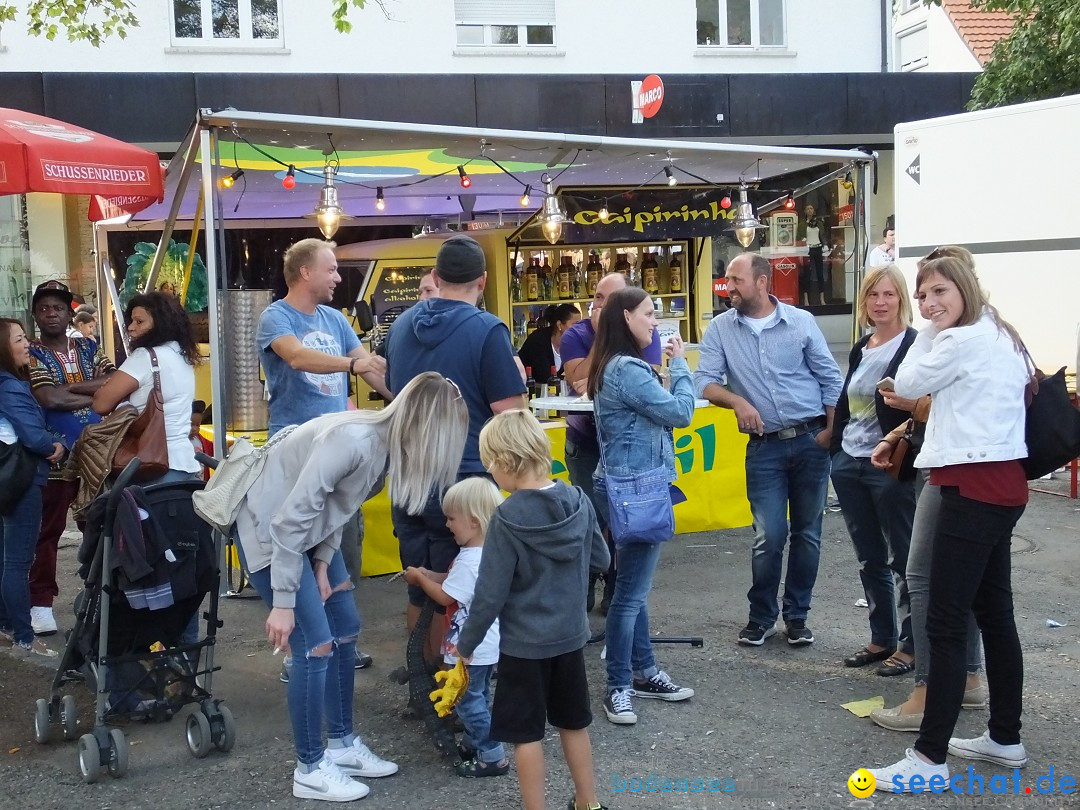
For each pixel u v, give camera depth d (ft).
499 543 10.80
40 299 18.74
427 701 13.32
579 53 49.39
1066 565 21.48
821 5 51.88
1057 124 26.58
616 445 14.12
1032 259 27.40
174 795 12.52
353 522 17.70
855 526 16.03
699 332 32.58
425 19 47.52
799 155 24.61
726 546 23.79
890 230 40.50
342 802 12.21
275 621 11.25
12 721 14.90
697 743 13.61
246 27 46.14
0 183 17.17
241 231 36.81
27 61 43.60
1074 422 11.76
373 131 19.61
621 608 14.21
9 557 17.28
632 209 28.02
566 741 11.25
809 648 17.16
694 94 43.98
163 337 15.97
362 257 29.17
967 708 14.24
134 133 39.22
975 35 59.00
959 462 11.64
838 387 16.98
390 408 11.56
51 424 18.52
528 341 28.30
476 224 30.55
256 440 21.17
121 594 13.46
